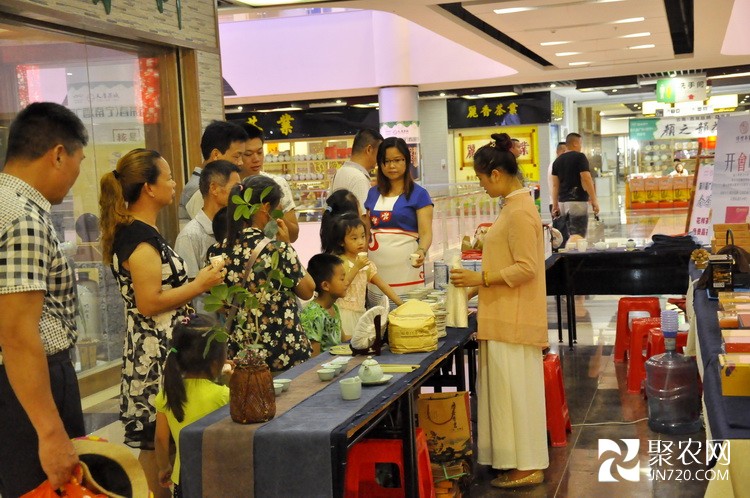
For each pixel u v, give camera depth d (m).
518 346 4.52
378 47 16.70
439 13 10.50
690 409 5.38
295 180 19.70
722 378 2.99
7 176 2.69
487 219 11.81
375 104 19.62
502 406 4.53
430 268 8.98
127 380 3.67
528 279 4.42
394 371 3.79
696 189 8.86
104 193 3.58
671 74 18.08
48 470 2.53
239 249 3.83
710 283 4.88
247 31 16.89
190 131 6.73
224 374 3.59
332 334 4.55
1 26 5.02
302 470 2.93
